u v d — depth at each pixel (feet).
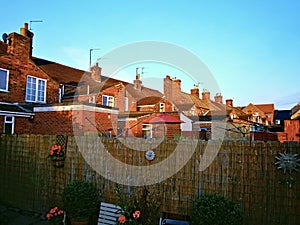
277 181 16.57
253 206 17.12
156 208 19.44
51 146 24.93
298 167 16.03
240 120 82.33
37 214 24.38
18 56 55.47
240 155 17.84
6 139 27.99
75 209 19.80
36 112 52.60
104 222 20.01
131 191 20.90
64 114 49.96
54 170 24.52
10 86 53.62
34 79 59.16
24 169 26.35
